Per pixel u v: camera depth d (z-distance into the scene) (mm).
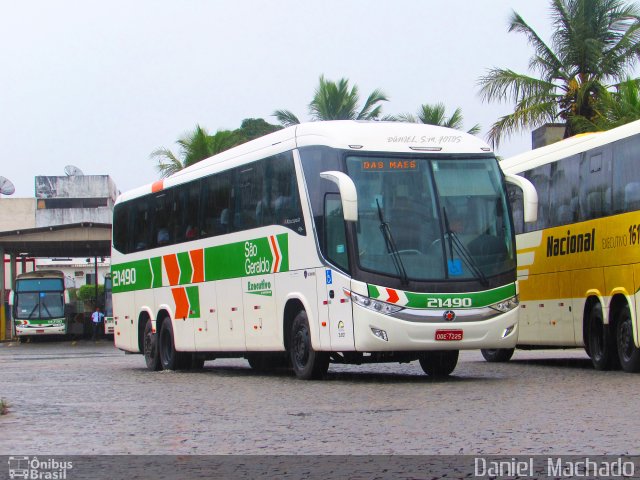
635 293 17828
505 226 17656
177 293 23375
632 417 11492
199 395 16141
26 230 56594
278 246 18969
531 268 22000
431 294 16859
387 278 16812
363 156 17297
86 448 10156
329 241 17484
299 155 18266
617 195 18484
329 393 15602
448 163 17656
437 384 16859
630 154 18078
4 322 63406
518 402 13422
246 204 20281
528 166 22328
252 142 20453
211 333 21766
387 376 19359
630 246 17984
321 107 58125
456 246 17203
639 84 38812
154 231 24672
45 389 18406
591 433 10211
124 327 26391
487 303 17109
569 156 20438
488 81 41406
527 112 40562
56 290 65125
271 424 11734
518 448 9344
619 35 40938
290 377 19891
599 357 19578
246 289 20234
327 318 17500
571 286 20312
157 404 14734
